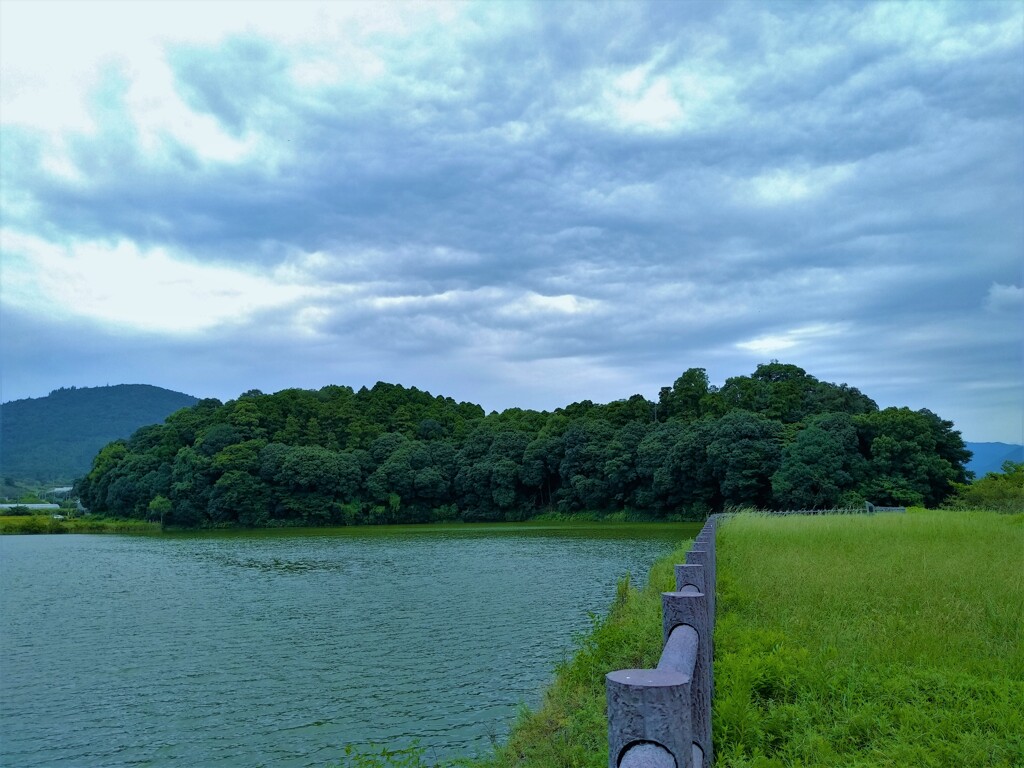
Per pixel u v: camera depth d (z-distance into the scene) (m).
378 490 83.31
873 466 60.34
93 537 72.44
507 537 58.25
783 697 6.68
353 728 12.58
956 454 62.38
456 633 19.83
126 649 19.70
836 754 5.39
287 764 11.35
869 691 6.60
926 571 13.16
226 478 79.25
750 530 22.97
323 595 28.12
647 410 84.31
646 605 12.88
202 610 25.61
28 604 28.03
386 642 19.14
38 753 12.28
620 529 63.38
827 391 75.81
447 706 13.43
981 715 5.87
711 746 5.18
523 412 105.19
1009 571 13.13
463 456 87.94
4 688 16.06
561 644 17.94
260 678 16.19
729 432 64.50
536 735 8.64
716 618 9.55
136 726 13.41
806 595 11.07
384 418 101.25
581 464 78.69
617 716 2.40
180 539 66.38
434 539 58.56
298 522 81.19
